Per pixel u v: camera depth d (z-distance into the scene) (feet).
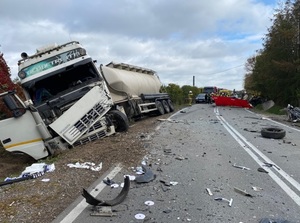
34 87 36.37
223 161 26.58
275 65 100.37
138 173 22.43
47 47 36.55
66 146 33.24
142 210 16.08
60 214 15.55
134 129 44.24
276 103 113.19
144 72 73.72
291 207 16.56
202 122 57.11
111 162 25.35
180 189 19.29
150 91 70.54
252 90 150.51
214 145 33.71
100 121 35.68
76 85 36.70
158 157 27.37
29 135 31.63
